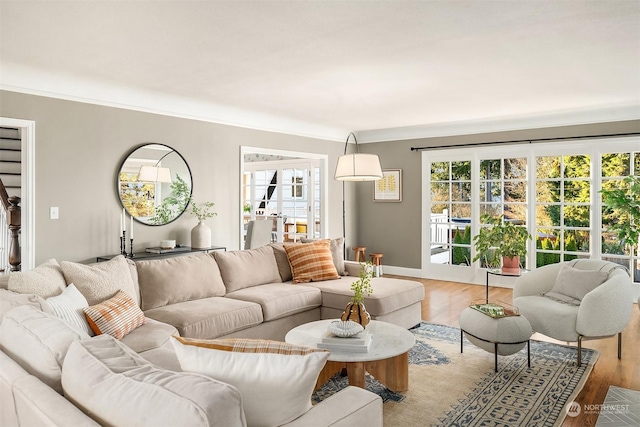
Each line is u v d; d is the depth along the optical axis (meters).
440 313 5.03
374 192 7.64
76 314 2.52
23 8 2.62
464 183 6.77
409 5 2.59
